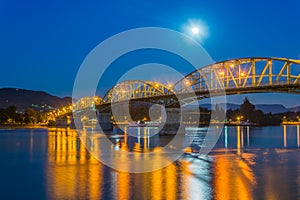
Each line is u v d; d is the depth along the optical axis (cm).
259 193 2142
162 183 2442
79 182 2512
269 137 8350
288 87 7431
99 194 2147
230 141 6875
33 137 8744
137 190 2231
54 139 7775
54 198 2094
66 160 3772
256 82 8306
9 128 17650
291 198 2028
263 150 4853
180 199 2008
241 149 5038
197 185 2364
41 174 2906
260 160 3681
